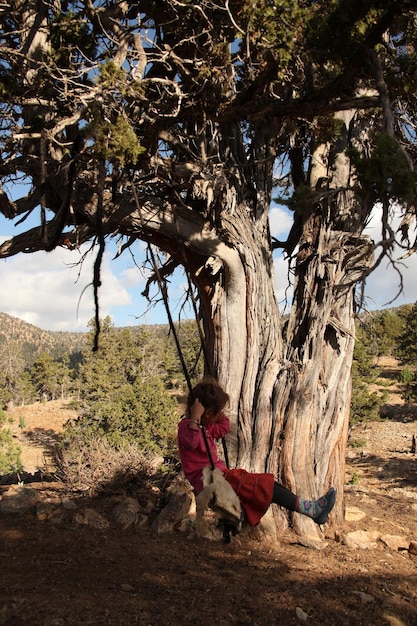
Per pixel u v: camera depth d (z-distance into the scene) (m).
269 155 8.50
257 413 8.00
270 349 8.22
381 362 72.19
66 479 8.37
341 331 8.58
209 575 5.78
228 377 8.15
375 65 5.34
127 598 4.96
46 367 81.75
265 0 6.20
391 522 8.70
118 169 6.85
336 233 8.55
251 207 8.52
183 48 8.30
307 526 7.69
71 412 60.81
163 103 7.16
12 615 4.46
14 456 33.03
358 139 8.94
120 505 7.36
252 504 4.45
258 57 6.80
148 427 25.28
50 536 6.40
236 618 4.85
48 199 8.05
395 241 4.45
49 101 7.14
